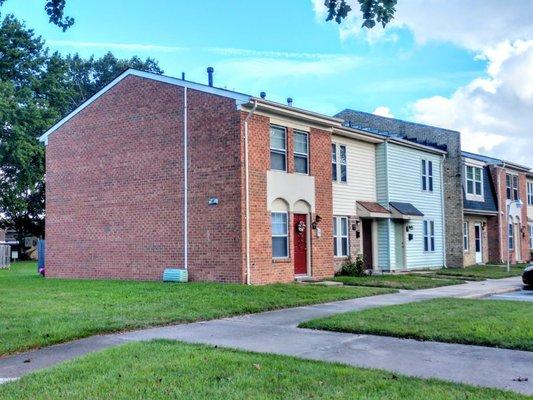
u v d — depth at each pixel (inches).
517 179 1445.6
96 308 466.9
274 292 589.6
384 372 261.6
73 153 860.6
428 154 1131.9
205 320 442.0
